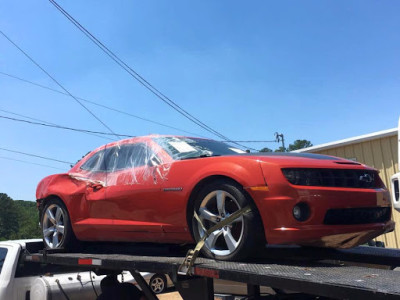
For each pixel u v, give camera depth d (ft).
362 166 11.21
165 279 29.99
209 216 10.93
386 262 11.71
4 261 17.39
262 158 10.43
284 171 9.82
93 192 14.85
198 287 10.55
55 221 16.55
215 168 10.89
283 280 7.80
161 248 13.71
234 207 10.90
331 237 9.71
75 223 15.35
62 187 16.26
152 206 12.58
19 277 17.20
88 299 17.81
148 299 13.67
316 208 9.52
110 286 14.64
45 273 17.98
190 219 11.62
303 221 9.53
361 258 12.21
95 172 15.33
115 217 13.84
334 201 9.68
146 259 11.71
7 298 16.46
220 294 14.48
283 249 12.20
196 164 11.65
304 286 7.41
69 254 14.96
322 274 8.05
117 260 12.09
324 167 10.13
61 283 17.17
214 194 10.96
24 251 17.67
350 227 9.78
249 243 9.96
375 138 27.53
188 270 9.96
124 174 13.89
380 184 11.53
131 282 16.49
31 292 17.08
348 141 28.71
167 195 12.14
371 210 10.46
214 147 14.44
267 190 9.80
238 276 8.65
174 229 12.00
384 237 27.32
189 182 11.59
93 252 15.44
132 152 14.30
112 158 14.99
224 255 10.38
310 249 12.34
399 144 11.48
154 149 13.51
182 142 13.85
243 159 10.56
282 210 9.58
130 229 13.20
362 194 10.16
